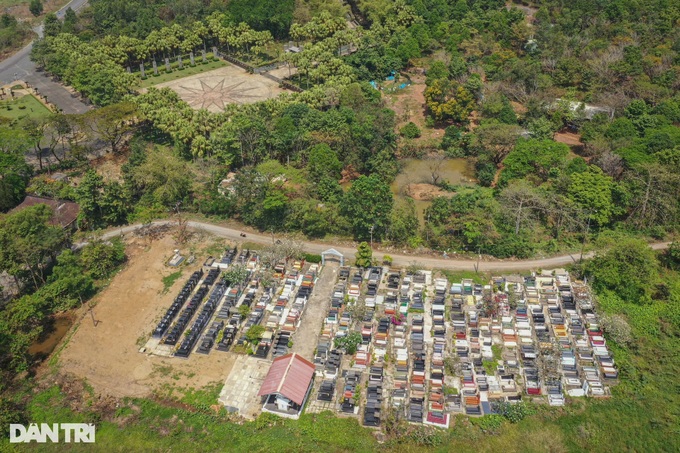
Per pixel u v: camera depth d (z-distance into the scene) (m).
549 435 102.12
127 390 110.56
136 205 163.50
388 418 103.00
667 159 158.00
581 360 113.75
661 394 109.19
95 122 187.25
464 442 100.44
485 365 113.50
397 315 123.94
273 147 180.12
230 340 119.31
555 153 168.75
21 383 112.56
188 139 179.75
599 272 131.25
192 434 102.75
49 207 141.75
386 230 149.50
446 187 174.50
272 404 106.19
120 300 132.00
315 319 125.38
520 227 150.38
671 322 124.25
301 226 154.50
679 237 149.38
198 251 147.38
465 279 134.38
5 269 129.12
